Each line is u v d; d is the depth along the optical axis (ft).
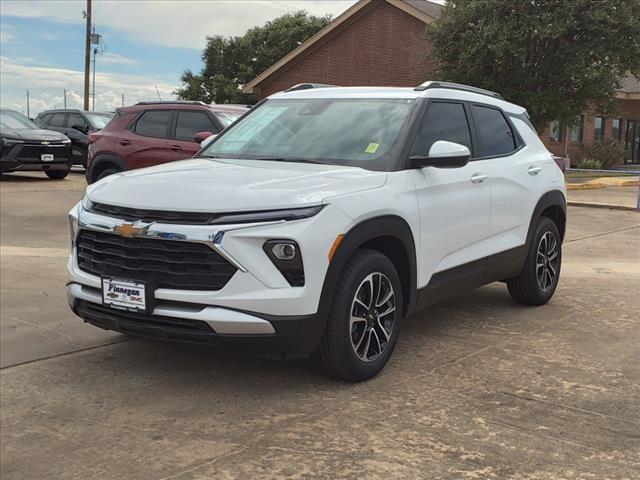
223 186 12.04
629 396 12.55
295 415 11.55
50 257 25.39
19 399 12.40
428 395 12.46
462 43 68.13
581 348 15.38
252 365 14.05
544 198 18.72
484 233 16.30
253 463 9.92
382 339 13.34
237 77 150.92
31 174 62.54
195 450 10.35
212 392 12.62
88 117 62.69
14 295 19.83
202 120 31.27
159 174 13.37
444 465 9.87
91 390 12.80
